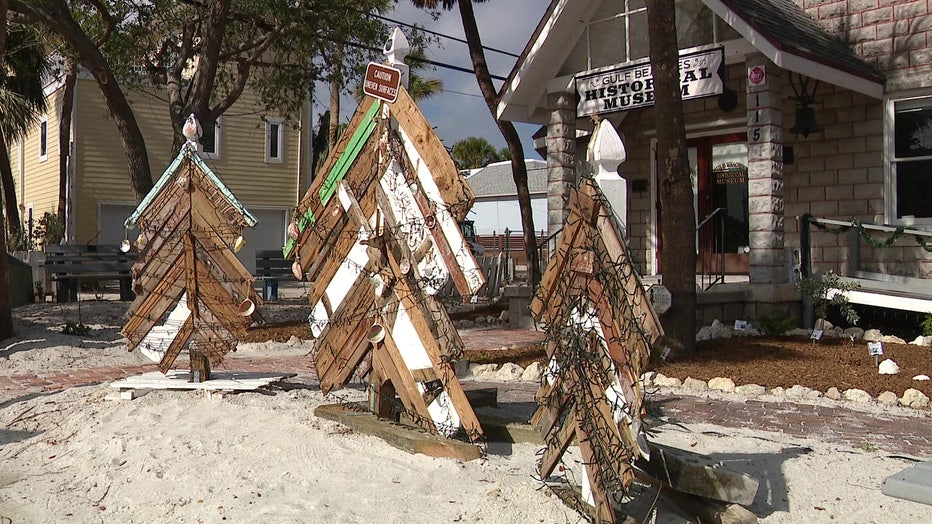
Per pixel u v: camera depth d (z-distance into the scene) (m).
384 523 4.43
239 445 5.89
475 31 15.88
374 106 6.18
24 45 20.12
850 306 11.55
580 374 4.23
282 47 17.91
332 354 6.55
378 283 6.04
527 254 16.38
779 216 11.51
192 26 17.28
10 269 16.80
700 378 8.62
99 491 5.29
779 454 5.74
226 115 27.55
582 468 4.86
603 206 4.11
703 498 4.55
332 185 6.46
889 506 4.70
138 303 7.48
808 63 10.89
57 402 7.49
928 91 12.07
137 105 26.23
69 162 25.39
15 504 5.10
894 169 12.42
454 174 5.52
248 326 7.55
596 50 13.08
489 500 4.67
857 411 7.49
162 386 7.48
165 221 7.48
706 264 14.66
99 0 16.34
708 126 14.44
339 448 5.76
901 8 12.35
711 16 11.75
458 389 5.61
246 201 28.12
